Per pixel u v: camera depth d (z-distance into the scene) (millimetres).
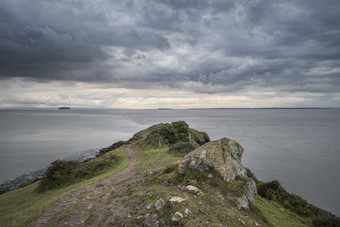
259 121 170250
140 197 11766
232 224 8414
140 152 35938
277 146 60594
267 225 9906
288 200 16406
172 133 44406
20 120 172625
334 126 123688
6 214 16250
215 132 91625
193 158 12914
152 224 8336
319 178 34812
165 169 15039
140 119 195625
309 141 69438
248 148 57438
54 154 50281
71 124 135625
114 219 9953
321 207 25156
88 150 56125
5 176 34469
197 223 7863
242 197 10633
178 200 9328
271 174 36719
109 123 147625
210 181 11633
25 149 54875
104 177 20797
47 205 13859
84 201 13328
